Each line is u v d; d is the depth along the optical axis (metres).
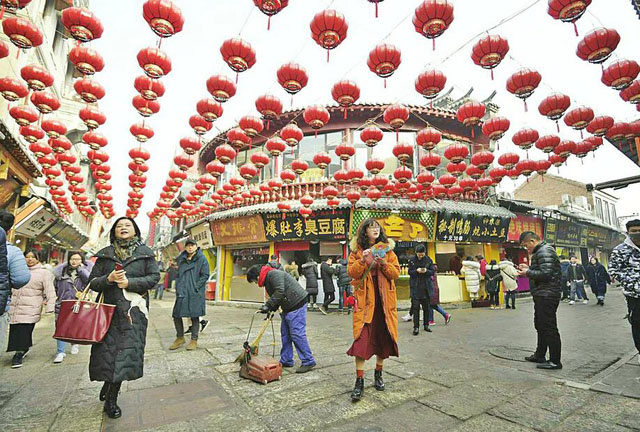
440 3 3.61
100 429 2.46
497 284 11.34
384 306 3.10
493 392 3.10
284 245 12.17
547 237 16.16
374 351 3.08
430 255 12.27
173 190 10.08
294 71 4.94
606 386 3.13
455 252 13.08
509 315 9.16
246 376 3.63
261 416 2.66
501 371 3.78
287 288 4.08
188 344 5.43
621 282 3.63
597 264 11.02
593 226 20.47
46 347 5.50
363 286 3.20
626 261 3.62
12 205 8.44
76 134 15.59
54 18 11.69
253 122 6.61
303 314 4.08
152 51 4.52
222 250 13.92
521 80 4.72
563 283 12.88
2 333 2.90
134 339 2.72
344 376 3.69
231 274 13.85
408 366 4.04
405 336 6.16
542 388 3.18
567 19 3.62
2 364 4.39
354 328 3.13
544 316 3.96
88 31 4.17
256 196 11.48
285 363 4.09
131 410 2.80
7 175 7.38
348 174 8.47
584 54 4.18
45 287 4.50
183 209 12.22
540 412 2.64
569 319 7.85
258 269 4.18
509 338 5.82
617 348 4.79
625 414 2.56
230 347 5.25
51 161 7.83
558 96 5.14
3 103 8.60
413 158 12.68
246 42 4.43
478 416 2.59
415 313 6.37
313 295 10.86
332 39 4.09
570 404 2.78
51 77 5.05
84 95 5.04
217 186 15.83
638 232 3.58
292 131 6.92
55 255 17.33
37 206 9.15
